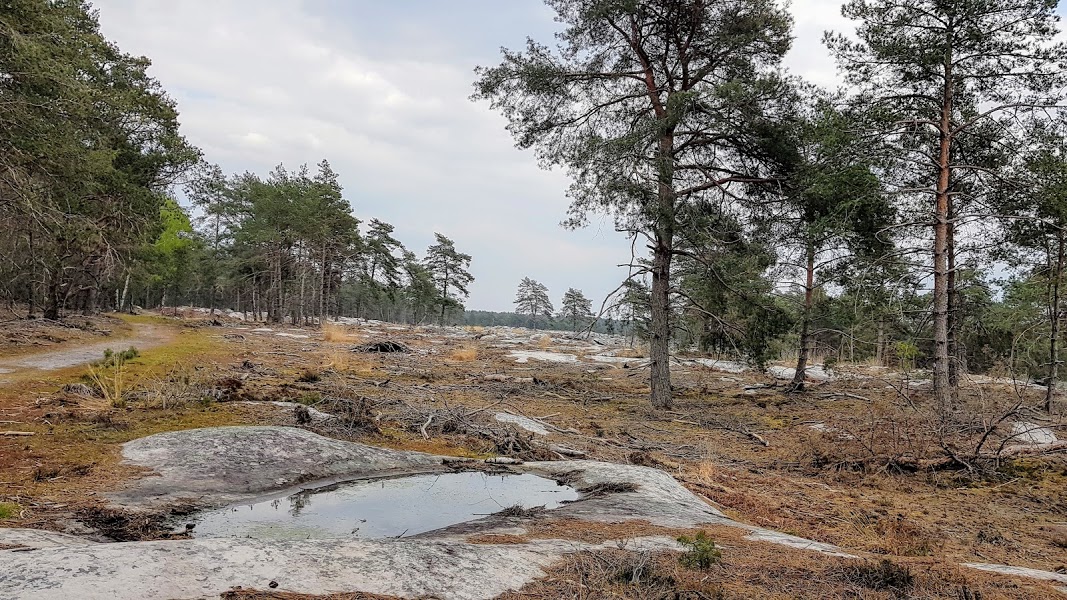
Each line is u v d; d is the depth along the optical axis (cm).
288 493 586
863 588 362
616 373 2338
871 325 1675
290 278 5131
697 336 1664
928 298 1418
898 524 614
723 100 1278
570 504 576
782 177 1436
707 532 484
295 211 4209
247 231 4531
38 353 1642
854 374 1828
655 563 379
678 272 1631
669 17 1448
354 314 8800
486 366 2302
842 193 1266
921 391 1616
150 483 550
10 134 1572
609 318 1548
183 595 257
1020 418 1175
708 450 1032
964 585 373
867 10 1278
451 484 661
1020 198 1279
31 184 1628
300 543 330
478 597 305
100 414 834
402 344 2716
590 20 1423
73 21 2177
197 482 570
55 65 1550
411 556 335
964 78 1246
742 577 370
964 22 1230
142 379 1270
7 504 448
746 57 1445
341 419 917
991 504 738
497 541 411
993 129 1279
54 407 884
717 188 1480
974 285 1616
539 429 1098
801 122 1346
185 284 5444
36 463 585
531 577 343
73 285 2839
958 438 1021
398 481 661
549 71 1477
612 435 1127
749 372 2406
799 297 1850
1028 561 524
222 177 5231
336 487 618
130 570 270
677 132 1433
